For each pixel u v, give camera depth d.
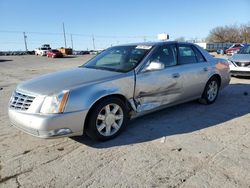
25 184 3.00
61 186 2.95
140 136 4.30
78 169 3.30
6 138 4.30
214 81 6.17
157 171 3.21
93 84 3.98
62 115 3.62
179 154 3.63
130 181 3.01
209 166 3.30
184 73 5.25
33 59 37.00
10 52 65.81
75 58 39.66
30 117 3.63
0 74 15.00
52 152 3.79
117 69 4.58
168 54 5.13
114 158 3.56
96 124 3.98
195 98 5.82
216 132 4.44
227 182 2.95
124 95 4.28
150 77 4.62
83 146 3.96
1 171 3.27
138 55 4.78
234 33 81.88
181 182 2.97
